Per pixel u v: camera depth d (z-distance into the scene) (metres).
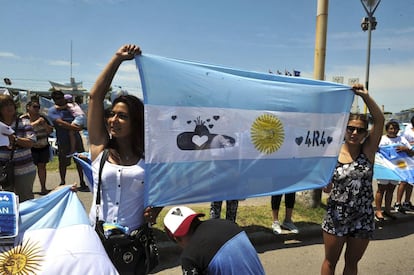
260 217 6.23
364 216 3.46
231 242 2.32
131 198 2.59
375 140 3.49
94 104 2.68
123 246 2.47
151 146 2.85
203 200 3.14
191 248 2.33
